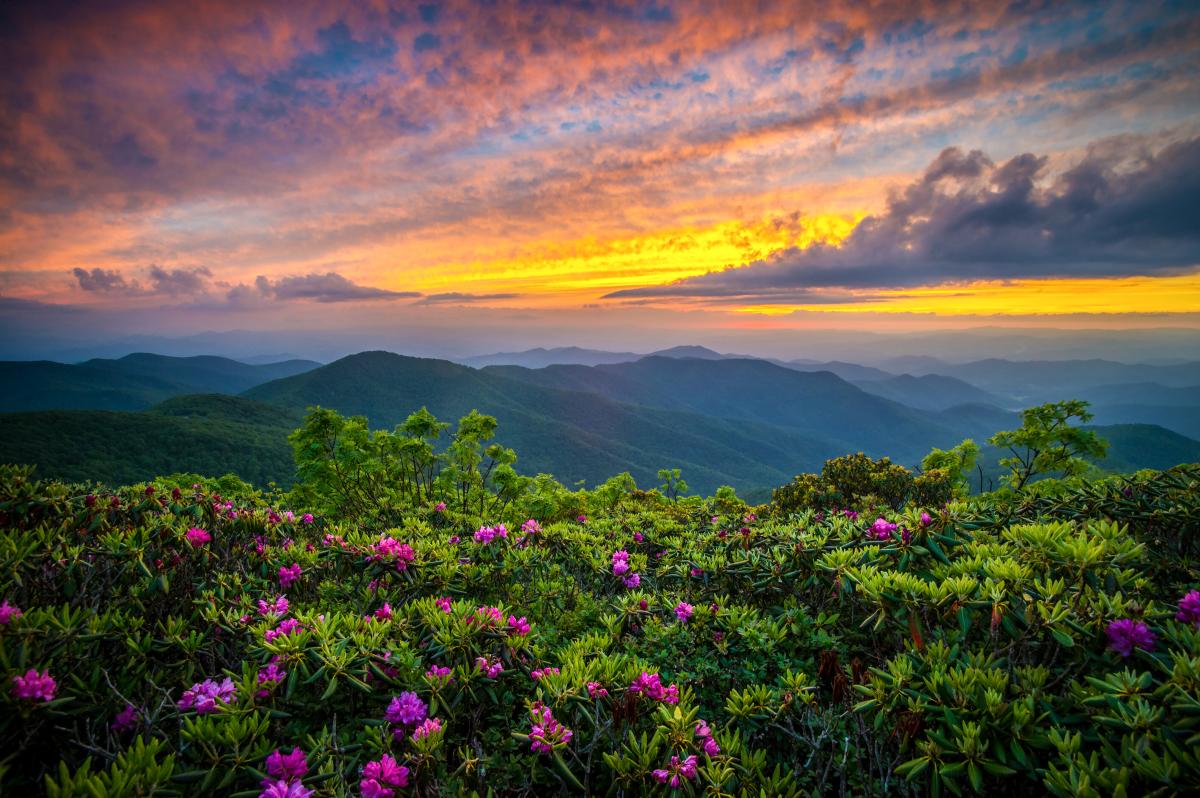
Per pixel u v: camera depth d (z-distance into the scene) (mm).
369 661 3111
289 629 3158
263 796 2268
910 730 2574
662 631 4039
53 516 4172
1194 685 2354
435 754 2707
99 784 2051
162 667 3092
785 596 4539
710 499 13016
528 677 3377
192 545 3990
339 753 2672
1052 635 2820
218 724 2570
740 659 3816
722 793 2553
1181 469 5742
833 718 2939
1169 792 2037
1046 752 2494
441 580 4559
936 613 3326
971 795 2490
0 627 2607
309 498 10375
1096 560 3133
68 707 2527
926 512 4191
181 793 2209
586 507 11164
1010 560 3273
